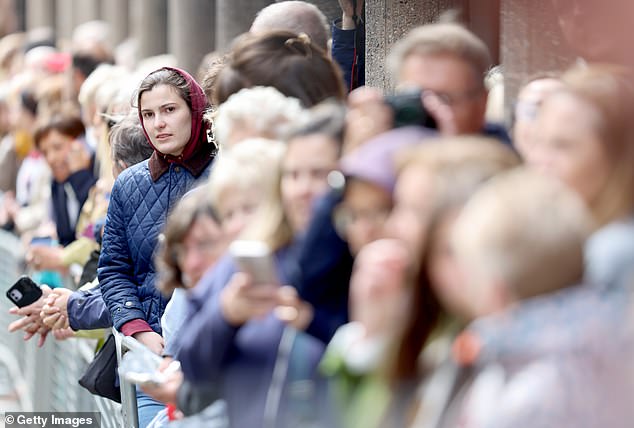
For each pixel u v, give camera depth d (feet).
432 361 22.74
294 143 28.07
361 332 24.63
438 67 30.71
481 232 20.33
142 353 34.73
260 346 26.78
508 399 20.24
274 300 26.55
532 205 20.24
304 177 27.91
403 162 23.43
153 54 104.88
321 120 28.25
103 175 56.39
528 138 30.50
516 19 40.93
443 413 21.91
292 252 28.12
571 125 25.52
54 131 62.64
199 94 45.16
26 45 107.76
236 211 29.04
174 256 31.22
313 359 26.50
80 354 56.49
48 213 66.74
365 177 25.79
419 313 23.00
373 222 25.91
